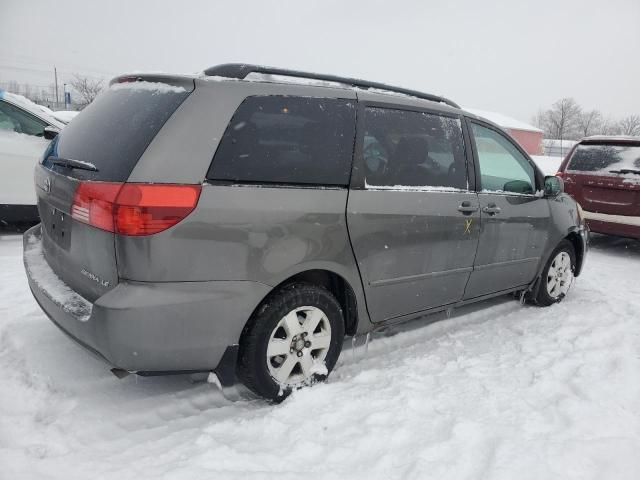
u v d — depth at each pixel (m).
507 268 4.16
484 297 4.12
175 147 2.40
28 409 2.68
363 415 2.69
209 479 2.16
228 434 2.52
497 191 3.99
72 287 2.73
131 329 2.30
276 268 2.63
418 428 2.58
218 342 2.53
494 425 2.61
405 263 3.26
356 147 2.99
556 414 2.74
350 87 3.17
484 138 4.02
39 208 3.13
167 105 2.52
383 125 3.19
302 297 2.80
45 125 6.32
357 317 3.14
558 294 4.83
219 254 2.45
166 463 2.27
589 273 6.16
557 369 3.29
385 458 2.33
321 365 2.96
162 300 2.34
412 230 3.25
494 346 3.72
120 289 2.33
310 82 2.99
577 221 4.90
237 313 2.54
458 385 3.05
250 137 2.61
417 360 3.41
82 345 2.54
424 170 3.42
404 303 3.39
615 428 2.63
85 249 2.51
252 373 2.70
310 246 2.75
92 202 2.39
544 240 4.47
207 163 2.45
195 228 2.38
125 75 2.97
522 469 2.26
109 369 3.10
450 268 3.60
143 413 2.72
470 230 3.66
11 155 5.96
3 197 5.96
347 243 2.92
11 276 4.71
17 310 3.89
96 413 2.68
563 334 3.95
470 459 2.34
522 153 4.38
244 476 2.18
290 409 2.71
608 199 7.16
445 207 3.46
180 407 2.81
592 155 7.49
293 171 2.73
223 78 2.64
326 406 2.76
